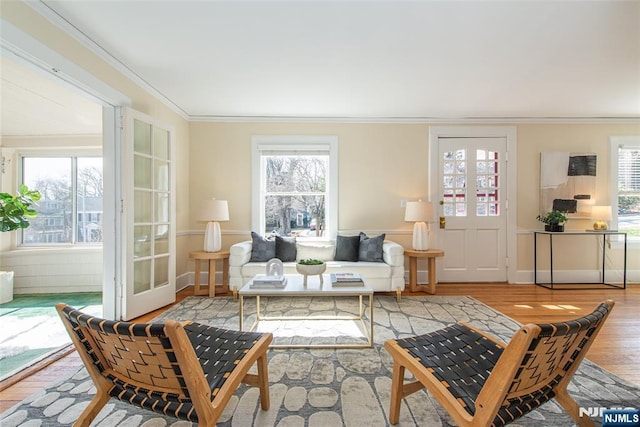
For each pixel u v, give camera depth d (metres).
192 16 2.02
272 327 2.65
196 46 2.39
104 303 2.72
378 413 1.51
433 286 3.68
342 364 2.00
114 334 0.98
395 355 1.41
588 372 1.90
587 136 4.21
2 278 3.38
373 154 4.20
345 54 2.51
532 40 2.31
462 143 4.21
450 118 4.16
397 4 1.92
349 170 4.19
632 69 2.78
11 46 1.76
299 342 2.34
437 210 4.20
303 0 1.87
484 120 4.18
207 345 1.44
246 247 3.57
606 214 3.96
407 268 4.19
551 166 4.19
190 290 3.86
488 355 1.37
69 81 2.20
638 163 4.27
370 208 4.20
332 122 4.17
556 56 2.55
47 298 3.59
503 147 4.20
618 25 2.12
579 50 2.46
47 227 4.23
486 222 4.21
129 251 2.75
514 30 2.19
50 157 4.26
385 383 1.78
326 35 2.24
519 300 3.42
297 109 3.84
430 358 1.34
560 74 2.88
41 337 2.43
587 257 4.25
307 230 4.29
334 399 1.62
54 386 1.75
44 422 1.45
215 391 1.12
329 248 3.81
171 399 1.06
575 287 3.97
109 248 2.71
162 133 3.29
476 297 3.54
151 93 3.19
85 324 1.02
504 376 0.93
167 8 1.94
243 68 2.76
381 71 2.81
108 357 1.12
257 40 2.31
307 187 4.28
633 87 3.18
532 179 4.23
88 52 2.30
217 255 3.54
